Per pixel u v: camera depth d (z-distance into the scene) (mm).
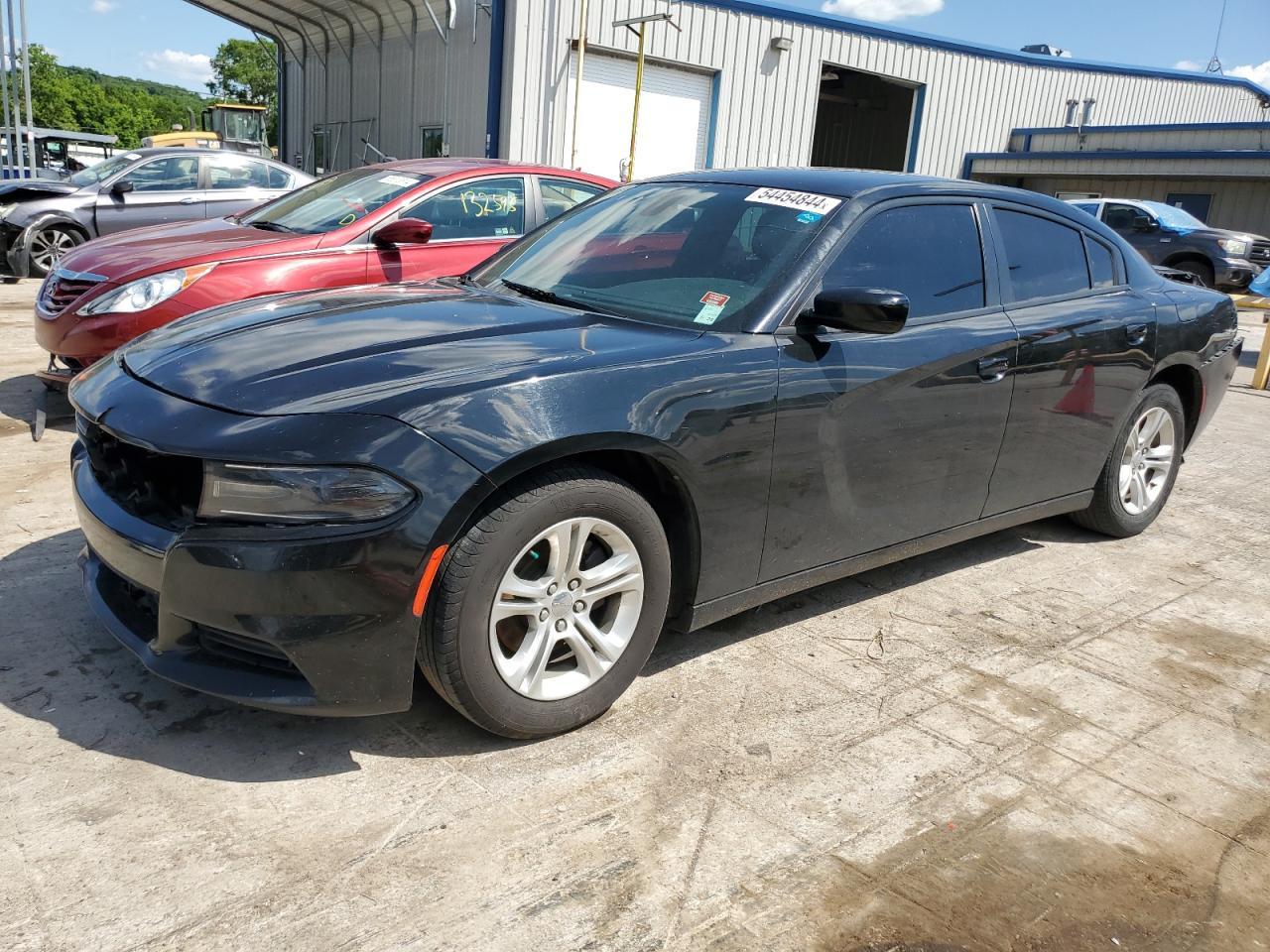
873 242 3201
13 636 2973
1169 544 4566
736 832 2303
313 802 2307
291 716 2652
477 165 6293
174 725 2576
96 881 2008
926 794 2502
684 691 2943
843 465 3051
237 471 2191
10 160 16547
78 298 5055
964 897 2137
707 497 2725
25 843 2104
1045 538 4555
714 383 2680
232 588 2193
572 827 2281
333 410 2266
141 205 11297
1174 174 22188
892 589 3850
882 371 3064
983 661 3268
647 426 2525
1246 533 4816
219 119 25875
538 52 16531
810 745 2693
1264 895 2207
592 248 3438
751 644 3287
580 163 17531
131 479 2506
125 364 2727
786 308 2926
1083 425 3949
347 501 2178
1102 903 2148
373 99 20625
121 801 2262
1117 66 25875
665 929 1987
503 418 2324
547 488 2402
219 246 5332
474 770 2475
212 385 2439
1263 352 8953
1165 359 4219
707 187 3537
